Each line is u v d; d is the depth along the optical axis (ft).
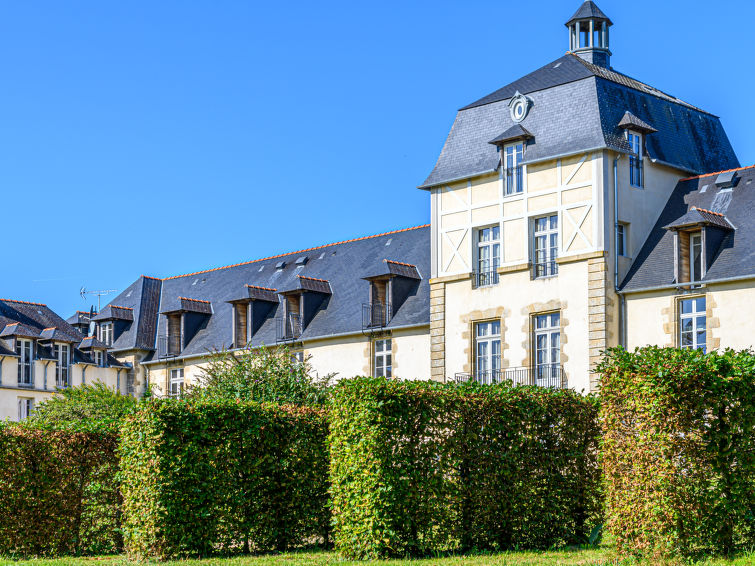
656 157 95.66
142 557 55.77
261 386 74.64
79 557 60.39
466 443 53.67
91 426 64.49
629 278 90.17
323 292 119.44
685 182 96.53
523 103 97.66
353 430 53.16
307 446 61.05
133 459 57.16
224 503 57.82
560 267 91.86
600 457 47.57
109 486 64.18
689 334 85.71
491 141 97.30
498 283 96.99
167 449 56.24
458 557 50.57
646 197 94.17
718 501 44.21
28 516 61.82
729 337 82.38
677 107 102.47
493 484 53.83
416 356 105.50
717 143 105.70
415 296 109.09
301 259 130.31
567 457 55.77
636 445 45.47
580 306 90.02
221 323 131.85
